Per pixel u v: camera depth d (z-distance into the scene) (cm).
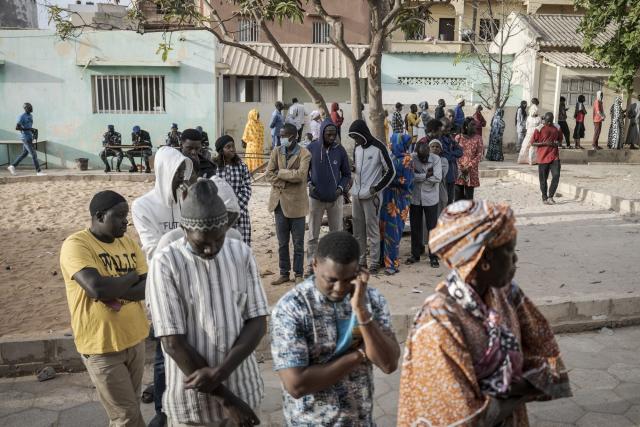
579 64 2145
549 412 448
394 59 2534
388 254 752
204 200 276
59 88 1830
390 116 2150
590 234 959
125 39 1823
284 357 249
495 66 2488
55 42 1802
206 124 1900
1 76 1806
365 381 262
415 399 218
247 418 295
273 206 721
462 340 214
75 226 1058
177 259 290
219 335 292
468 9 2867
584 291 664
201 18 810
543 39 2278
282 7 748
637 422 433
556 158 1208
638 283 694
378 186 718
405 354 225
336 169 732
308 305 251
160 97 1878
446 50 2584
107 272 362
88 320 350
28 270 797
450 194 892
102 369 353
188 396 297
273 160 723
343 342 249
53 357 529
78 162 1767
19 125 1614
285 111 2320
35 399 478
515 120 2292
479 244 212
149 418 449
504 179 1588
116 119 1864
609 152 1992
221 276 295
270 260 840
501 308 223
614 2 1390
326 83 2570
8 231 1018
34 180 1549
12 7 2447
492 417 217
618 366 523
